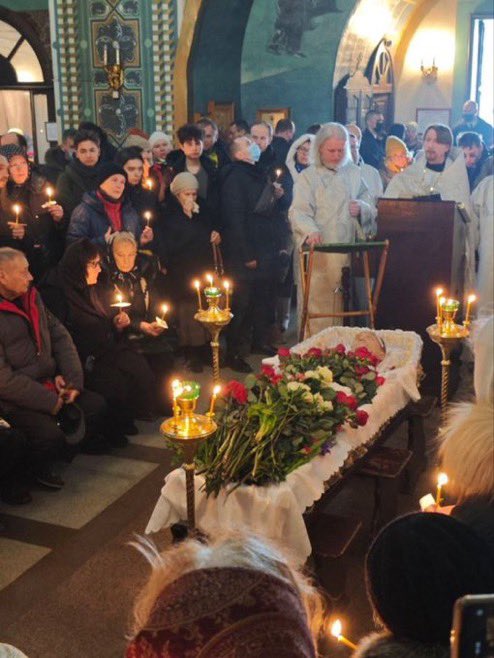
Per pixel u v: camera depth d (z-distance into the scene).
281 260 6.54
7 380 3.95
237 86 9.90
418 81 14.17
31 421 3.97
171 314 5.93
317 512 2.99
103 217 5.38
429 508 2.19
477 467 1.54
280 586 1.04
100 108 9.10
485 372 1.68
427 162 5.74
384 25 11.89
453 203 5.00
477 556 1.18
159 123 8.97
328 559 2.87
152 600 1.10
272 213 6.17
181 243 5.78
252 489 2.76
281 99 9.89
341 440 3.16
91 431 4.35
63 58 9.06
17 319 4.07
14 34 10.33
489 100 14.24
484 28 13.96
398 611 1.16
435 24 13.88
